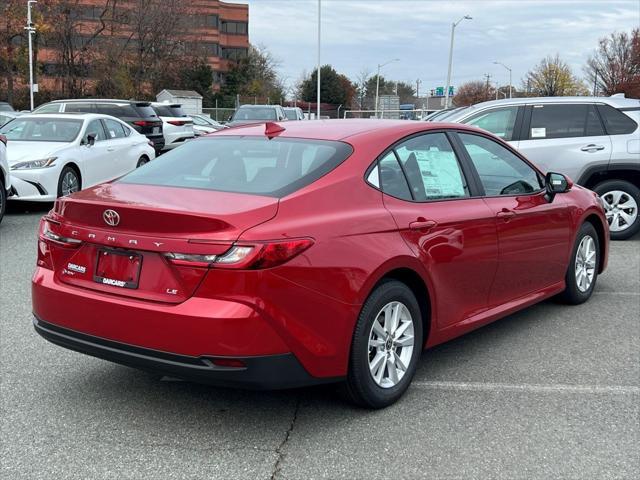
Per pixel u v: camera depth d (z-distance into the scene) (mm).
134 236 3475
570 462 3389
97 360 4754
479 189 4773
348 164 3932
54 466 3314
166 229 3391
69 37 53219
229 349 3240
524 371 4629
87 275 3703
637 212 9562
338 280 3531
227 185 3830
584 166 9320
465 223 4441
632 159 9266
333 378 3609
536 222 5211
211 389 4273
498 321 5797
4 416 3857
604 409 4023
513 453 3475
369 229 3773
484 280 4699
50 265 3896
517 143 9438
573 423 3828
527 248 5129
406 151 4320
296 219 3488
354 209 3795
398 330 4004
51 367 4609
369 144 4117
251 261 3234
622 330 5547
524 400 4141
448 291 4352
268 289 3271
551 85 75188
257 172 3924
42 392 4195
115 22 55781
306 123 4668
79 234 3695
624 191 9539
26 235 9320
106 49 54656
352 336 3662
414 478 3229
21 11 48688
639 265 8062
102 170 12453
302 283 3385
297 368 3422
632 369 4684
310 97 94000
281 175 3834
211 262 3262
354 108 83625
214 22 85938
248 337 3246
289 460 3387
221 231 3287
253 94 81812
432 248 4156
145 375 4492
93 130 12539
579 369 4672
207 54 71500
